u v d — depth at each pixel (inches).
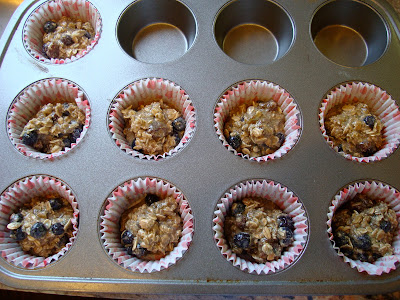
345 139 9.4
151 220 8.2
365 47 10.9
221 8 10.3
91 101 9.1
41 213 8.4
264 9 10.8
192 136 8.8
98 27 10.0
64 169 8.5
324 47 10.9
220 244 8.0
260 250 8.2
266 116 9.5
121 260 7.8
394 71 9.6
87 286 7.5
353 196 8.8
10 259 7.8
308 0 10.4
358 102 9.8
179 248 8.0
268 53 11.0
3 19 10.9
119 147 8.7
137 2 10.3
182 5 10.4
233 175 8.5
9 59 9.5
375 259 8.2
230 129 9.5
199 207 8.2
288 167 8.7
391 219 8.4
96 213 8.2
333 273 7.8
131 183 8.4
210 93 9.2
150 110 9.4
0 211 8.2
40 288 7.6
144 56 10.8
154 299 8.4
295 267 7.8
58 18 10.6
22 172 8.5
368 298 8.3
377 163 8.8
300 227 8.3
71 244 7.9
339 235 8.3
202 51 9.7
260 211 8.6
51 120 9.3
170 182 8.4
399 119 9.0
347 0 10.3
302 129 9.0
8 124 8.9
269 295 7.6
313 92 9.3
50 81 9.2
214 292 7.6
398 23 10.1
